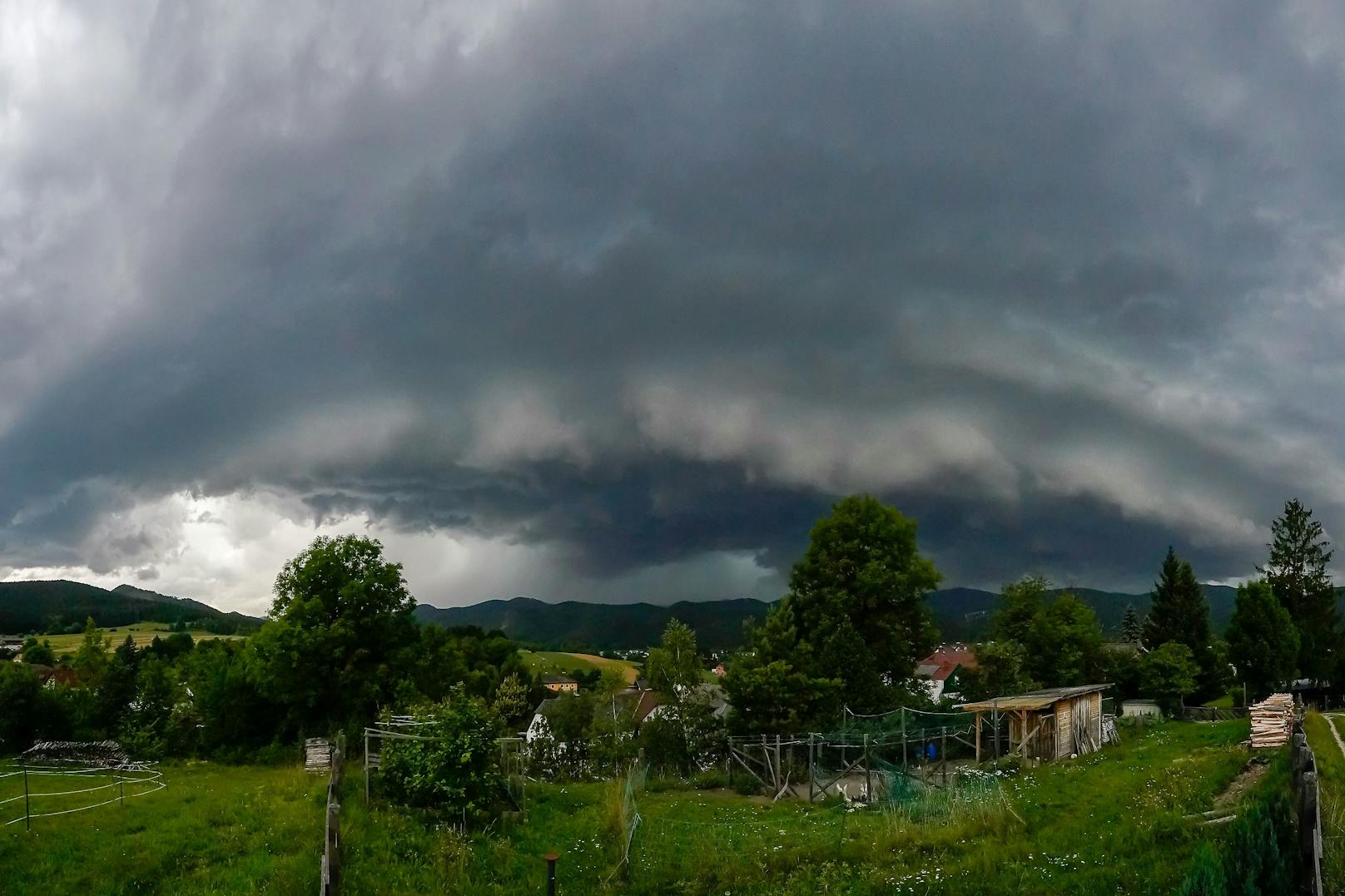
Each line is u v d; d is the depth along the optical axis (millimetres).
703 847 20375
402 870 17484
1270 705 28750
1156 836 16812
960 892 15586
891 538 52688
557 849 20156
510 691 60781
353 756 31969
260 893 16047
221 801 22438
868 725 39594
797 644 49531
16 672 47812
